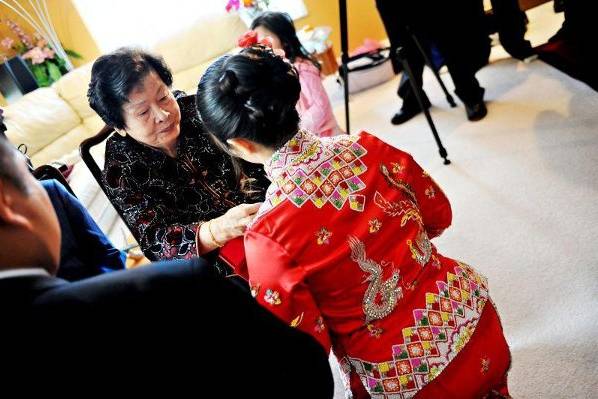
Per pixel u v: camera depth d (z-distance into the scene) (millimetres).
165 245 1052
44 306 390
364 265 710
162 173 1146
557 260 1655
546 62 2947
